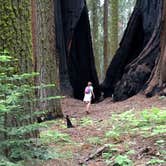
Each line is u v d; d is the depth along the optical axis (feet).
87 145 25.36
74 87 100.53
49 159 19.95
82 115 50.08
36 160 18.54
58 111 45.32
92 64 103.81
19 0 20.88
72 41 100.07
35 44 45.62
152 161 18.94
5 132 17.54
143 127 28.63
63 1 96.02
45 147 20.54
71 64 99.81
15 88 18.56
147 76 70.33
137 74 70.95
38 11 48.96
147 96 59.31
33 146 19.49
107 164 20.16
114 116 39.37
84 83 102.99
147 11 84.53
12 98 16.05
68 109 60.80
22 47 20.88
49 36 49.60
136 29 90.89
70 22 96.78
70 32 96.63
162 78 58.59
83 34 102.58
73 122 40.40
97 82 102.99
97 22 127.75
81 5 97.55
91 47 103.65
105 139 26.61
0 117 17.35
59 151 23.38
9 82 19.54
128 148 22.40
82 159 21.84
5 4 20.27
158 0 79.71
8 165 15.85
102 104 71.72
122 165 19.39
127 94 71.67
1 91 16.94
